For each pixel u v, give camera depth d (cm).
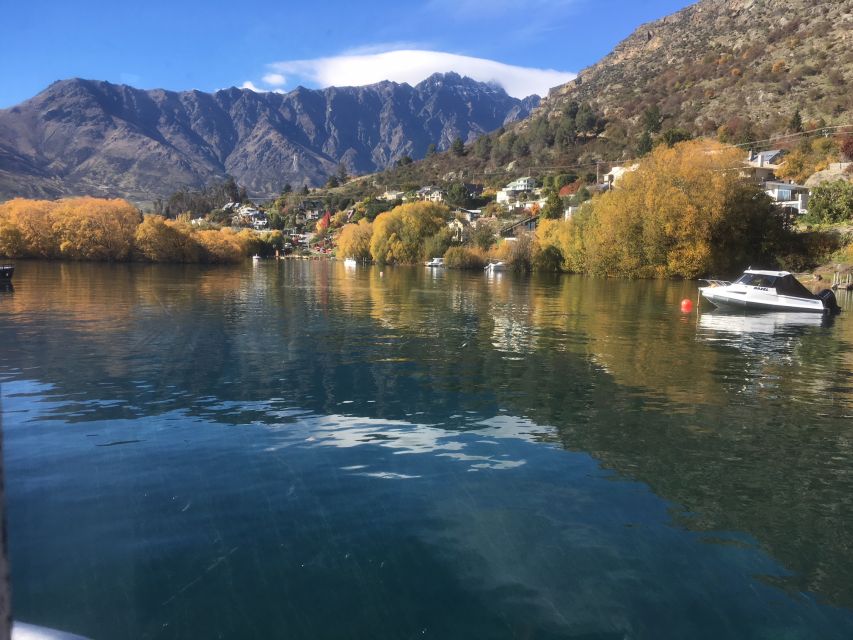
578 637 454
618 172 10750
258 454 816
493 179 18200
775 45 17900
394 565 541
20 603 474
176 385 1223
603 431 946
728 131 12850
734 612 486
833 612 489
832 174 7431
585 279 5662
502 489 711
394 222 9756
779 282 2756
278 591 498
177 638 439
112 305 2734
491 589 509
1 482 206
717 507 675
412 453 830
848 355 1652
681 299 3422
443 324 2245
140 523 609
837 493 718
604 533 609
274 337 1878
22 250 7600
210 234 9338
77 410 1027
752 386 1270
